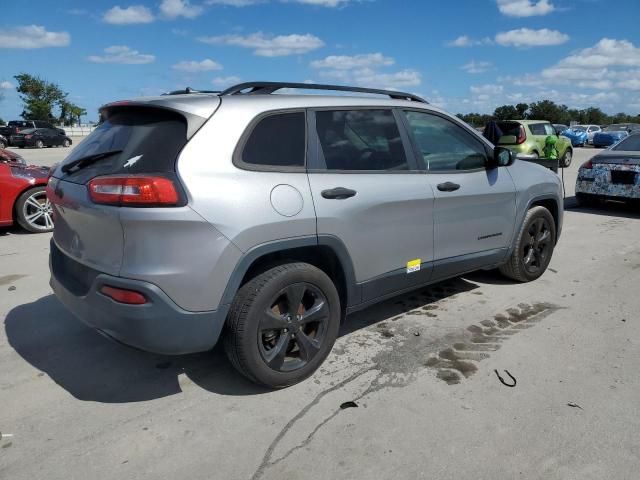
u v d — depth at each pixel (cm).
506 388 326
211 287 285
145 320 276
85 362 364
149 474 251
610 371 347
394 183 369
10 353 376
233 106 308
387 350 379
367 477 249
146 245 273
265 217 297
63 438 278
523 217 494
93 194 286
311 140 334
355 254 347
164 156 286
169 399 316
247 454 265
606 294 495
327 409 304
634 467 255
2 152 885
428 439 276
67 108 6256
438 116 424
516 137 1584
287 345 320
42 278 550
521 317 439
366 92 392
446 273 427
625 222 855
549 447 269
